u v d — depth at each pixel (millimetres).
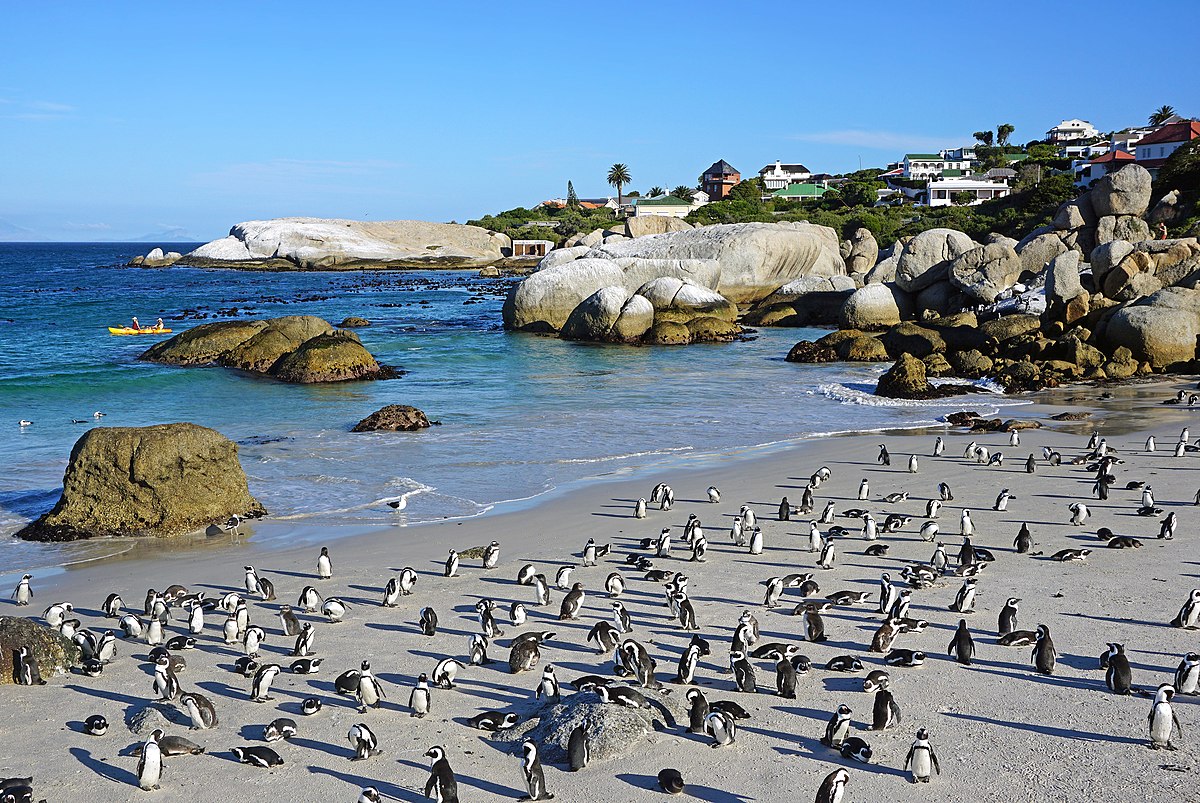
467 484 27344
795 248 81938
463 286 131750
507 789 11641
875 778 11648
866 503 24969
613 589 18531
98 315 86688
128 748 12891
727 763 12086
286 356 49031
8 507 25625
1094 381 45062
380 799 11477
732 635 16438
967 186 155000
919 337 53938
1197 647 15289
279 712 13859
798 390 44562
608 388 45594
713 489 25203
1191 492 25125
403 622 17328
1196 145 99438
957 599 17172
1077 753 12109
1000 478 27234
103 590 19531
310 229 184875
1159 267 53500
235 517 23422
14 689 14828
